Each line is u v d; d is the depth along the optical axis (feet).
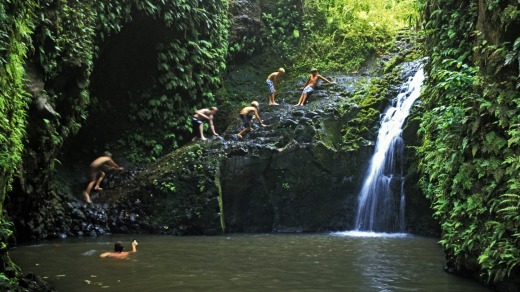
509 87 19.39
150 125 51.85
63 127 38.17
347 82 54.65
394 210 42.96
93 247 31.37
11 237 32.01
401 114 45.65
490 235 19.43
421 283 21.02
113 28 44.62
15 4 22.70
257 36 62.03
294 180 44.09
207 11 55.42
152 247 31.94
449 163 21.97
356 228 44.27
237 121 51.98
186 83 52.70
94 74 48.73
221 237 38.47
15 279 18.61
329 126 47.21
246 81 59.62
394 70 52.80
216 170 42.70
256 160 43.93
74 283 20.80
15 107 22.30
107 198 43.57
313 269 24.21
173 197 41.75
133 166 49.08
